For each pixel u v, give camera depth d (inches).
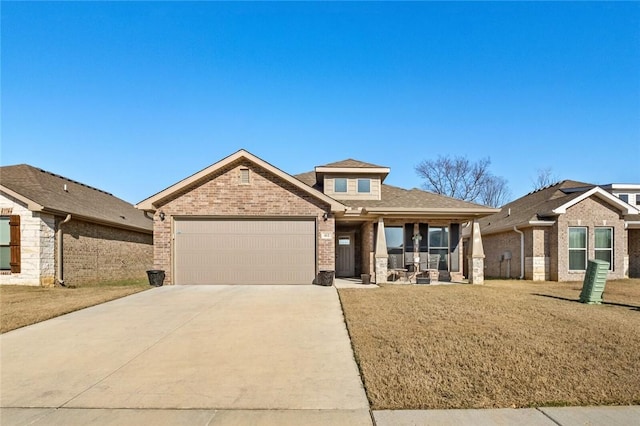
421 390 185.2
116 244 771.4
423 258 659.4
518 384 189.9
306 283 573.0
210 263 570.6
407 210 600.1
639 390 182.9
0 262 572.4
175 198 572.4
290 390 190.4
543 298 440.1
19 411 171.0
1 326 309.4
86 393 188.9
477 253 614.2
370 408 169.6
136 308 382.3
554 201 749.9
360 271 747.4
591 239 703.7
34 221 569.9
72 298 439.5
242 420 161.0
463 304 389.4
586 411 164.7
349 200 682.8
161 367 223.0
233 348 255.8
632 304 401.4
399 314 340.5
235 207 573.9
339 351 248.4
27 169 694.5
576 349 239.0
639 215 773.3
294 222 578.6
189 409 171.3
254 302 410.0
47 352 250.7
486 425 153.8
